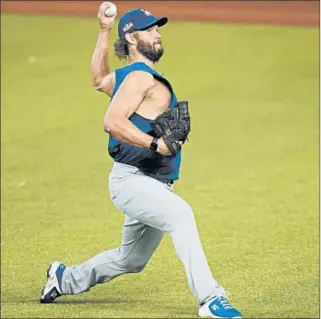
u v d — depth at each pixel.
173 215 23.41
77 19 85.00
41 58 73.38
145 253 25.47
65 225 37.12
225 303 23.25
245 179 44.28
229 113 58.03
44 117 58.38
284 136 52.66
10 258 32.16
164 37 78.38
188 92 63.09
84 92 64.12
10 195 42.47
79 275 25.70
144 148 23.61
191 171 45.97
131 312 24.19
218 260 31.19
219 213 38.25
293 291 27.12
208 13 87.81
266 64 70.06
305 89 63.50
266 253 32.03
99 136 53.81
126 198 23.91
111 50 72.69
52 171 46.84
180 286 28.05
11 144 52.41
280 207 39.06
